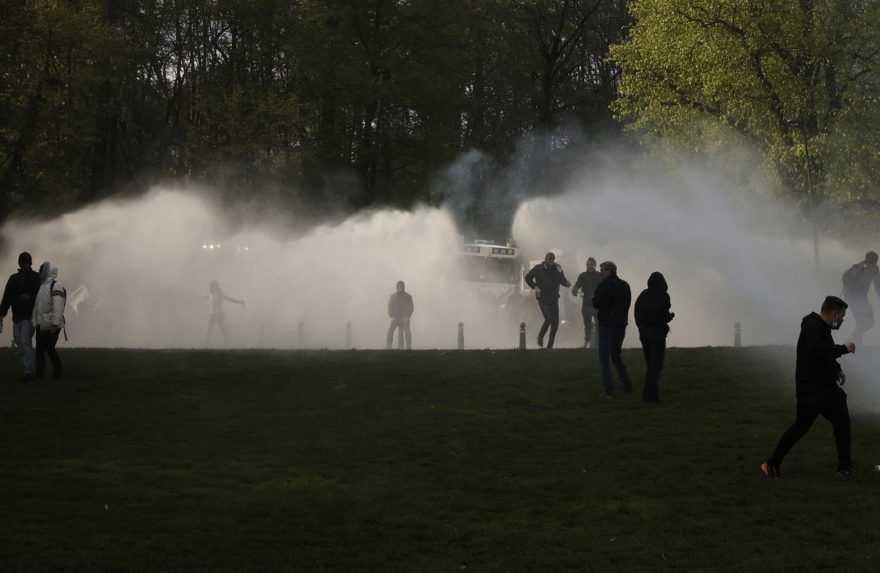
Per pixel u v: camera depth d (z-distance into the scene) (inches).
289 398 786.2
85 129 1969.7
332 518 494.3
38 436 665.0
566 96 2923.2
